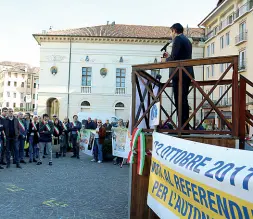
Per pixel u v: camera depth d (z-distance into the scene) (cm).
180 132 422
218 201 240
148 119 519
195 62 412
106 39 3606
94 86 3628
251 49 2788
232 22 3145
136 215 450
